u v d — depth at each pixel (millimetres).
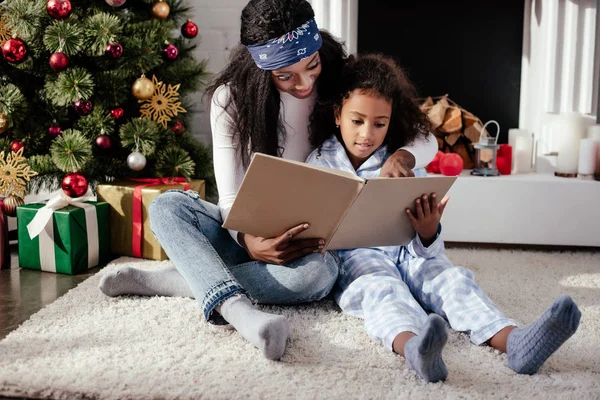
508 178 2285
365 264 1561
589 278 1948
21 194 2168
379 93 1528
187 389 1191
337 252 1655
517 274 1990
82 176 2053
